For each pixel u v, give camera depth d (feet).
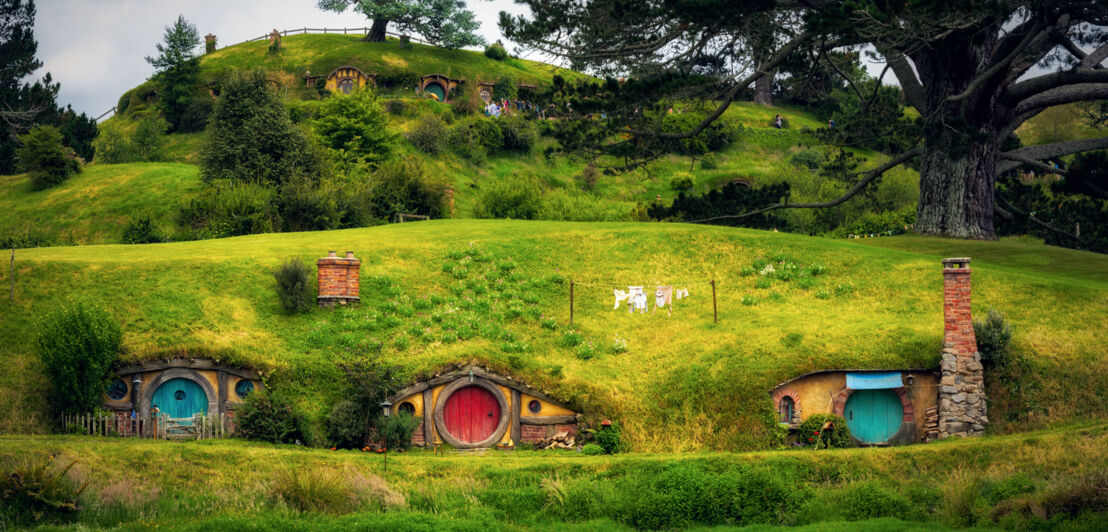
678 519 83.61
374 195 217.56
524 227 168.35
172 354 107.86
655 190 302.25
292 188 198.29
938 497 84.58
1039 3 127.85
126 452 88.69
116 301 120.16
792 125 377.09
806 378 107.96
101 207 225.35
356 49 391.04
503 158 307.78
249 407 103.76
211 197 196.75
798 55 155.43
